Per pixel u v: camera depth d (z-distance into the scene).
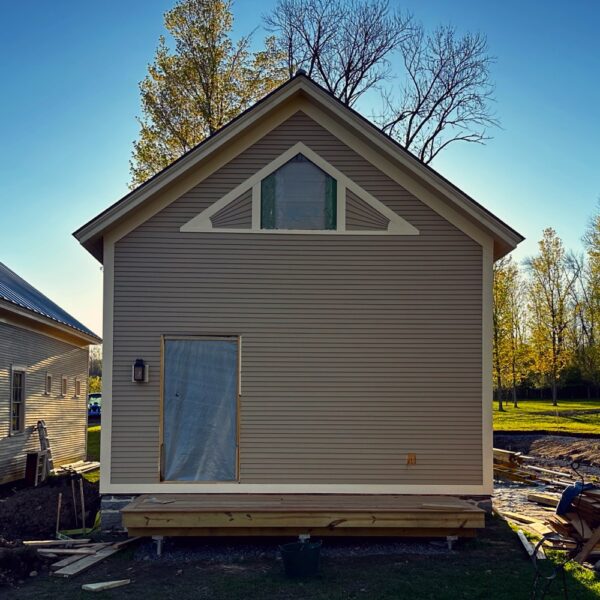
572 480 16.83
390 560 9.23
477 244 11.35
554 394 42.56
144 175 25.88
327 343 11.16
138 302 11.09
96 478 18.70
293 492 10.93
